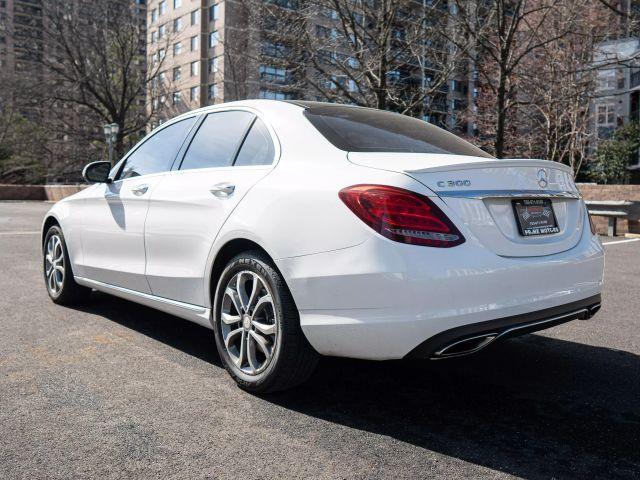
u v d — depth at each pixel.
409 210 2.44
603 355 3.72
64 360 3.47
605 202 11.77
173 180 3.65
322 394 3.00
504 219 2.69
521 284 2.58
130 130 38.41
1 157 45.41
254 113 3.42
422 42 15.34
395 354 2.46
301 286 2.64
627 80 36.69
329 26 15.65
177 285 3.46
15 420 2.62
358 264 2.46
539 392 3.06
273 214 2.81
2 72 35.16
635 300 5.44
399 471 2.21
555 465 2.28
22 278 6.19
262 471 2.20
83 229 4.46
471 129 35.34
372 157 2.76
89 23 35.38
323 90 15.73
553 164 2.98
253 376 2.93
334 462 2.28
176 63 57.66
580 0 14.48
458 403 2.91
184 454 2.33
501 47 14.03
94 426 2.57
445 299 2.38
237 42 18.08
